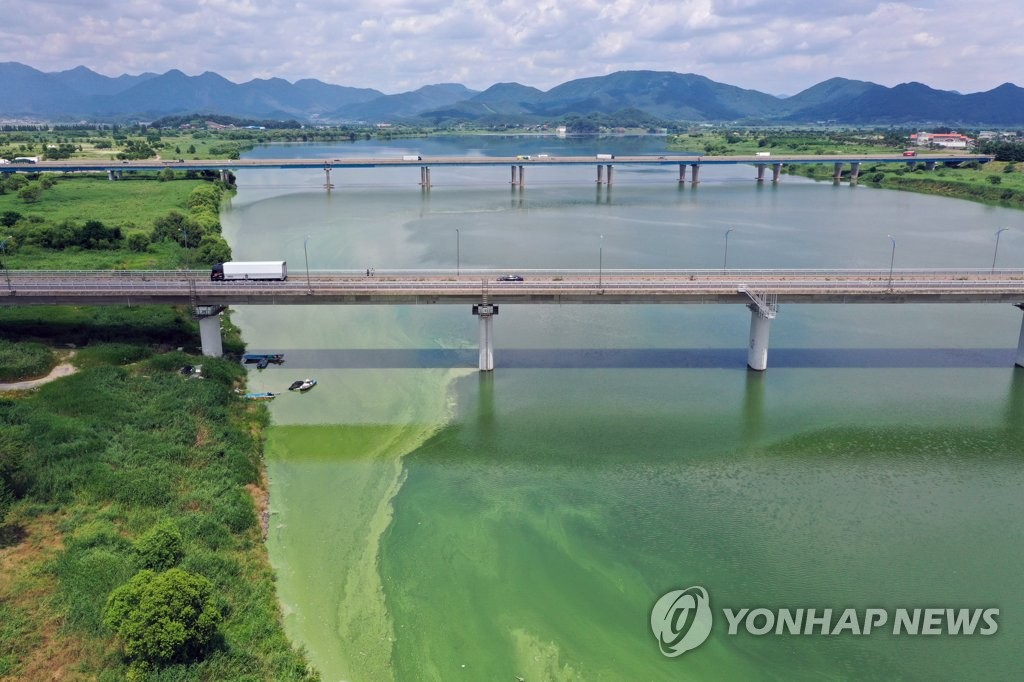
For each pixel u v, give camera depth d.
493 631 46.09
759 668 42.97
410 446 70.00
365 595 49.22
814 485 62.78
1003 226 192.38
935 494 61.53
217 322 90.19
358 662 43.69
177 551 48.47
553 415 76.38
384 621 46.94
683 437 71.56
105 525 52.69
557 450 69.00
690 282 90.06
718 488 62.38
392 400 80.31
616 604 48.31
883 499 60.72
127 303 88.94
